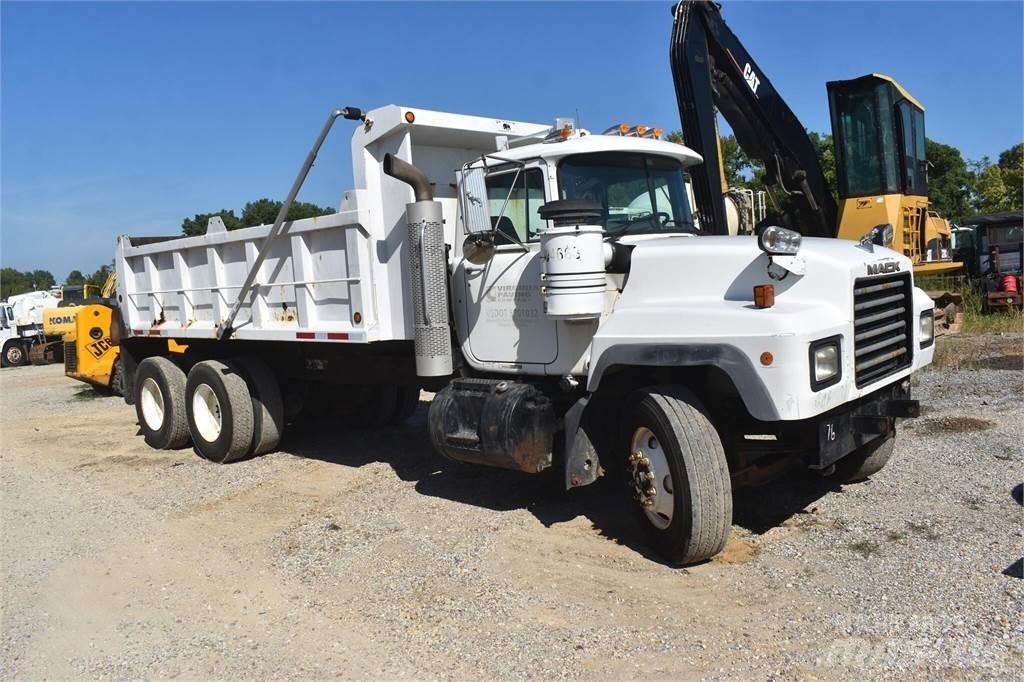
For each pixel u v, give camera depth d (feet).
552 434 18.53
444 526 19.16
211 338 28.35
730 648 12.65
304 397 29.27
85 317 46.55
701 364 14.98
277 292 25.22
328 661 13.28
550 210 16.57
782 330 14.16
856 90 43.68
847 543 16.35
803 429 16.26
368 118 21.75
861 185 44.32
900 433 24.63
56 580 17.70
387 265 21.99
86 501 23.91
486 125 22.98
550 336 18.48
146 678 13.19
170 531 20.42
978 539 15.97
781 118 37.32
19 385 62.08
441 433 19.69
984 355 38.73
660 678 11.94
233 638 14.39
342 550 18.10
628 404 16.52
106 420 39.24
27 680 13.39
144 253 31.07
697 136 30.01
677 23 30.22
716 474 15.16
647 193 19.86
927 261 48.42
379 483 23.44
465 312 20.45
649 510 16.33
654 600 14.49
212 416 28.27
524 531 18.45
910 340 17.97
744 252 16.17
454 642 13.56
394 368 24.14
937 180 112.47
